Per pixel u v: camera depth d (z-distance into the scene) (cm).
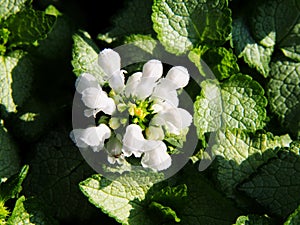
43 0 29
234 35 27
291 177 24
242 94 26
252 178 24
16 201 23
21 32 26
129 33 28
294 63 28
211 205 25
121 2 29
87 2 30
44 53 28
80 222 26
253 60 27
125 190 24
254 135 25
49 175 26
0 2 27
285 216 24
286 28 28
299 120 27
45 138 26
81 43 26
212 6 26
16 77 27
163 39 26
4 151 25
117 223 26
